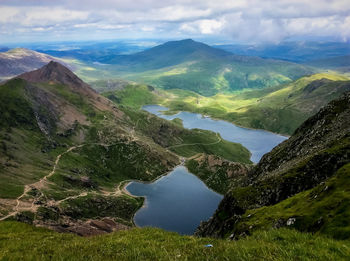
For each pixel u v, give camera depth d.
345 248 14.06
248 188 117.81
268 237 17.50
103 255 17.70
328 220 36.78
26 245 23.89
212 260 14.48
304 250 14.02
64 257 16.56
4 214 174.38
